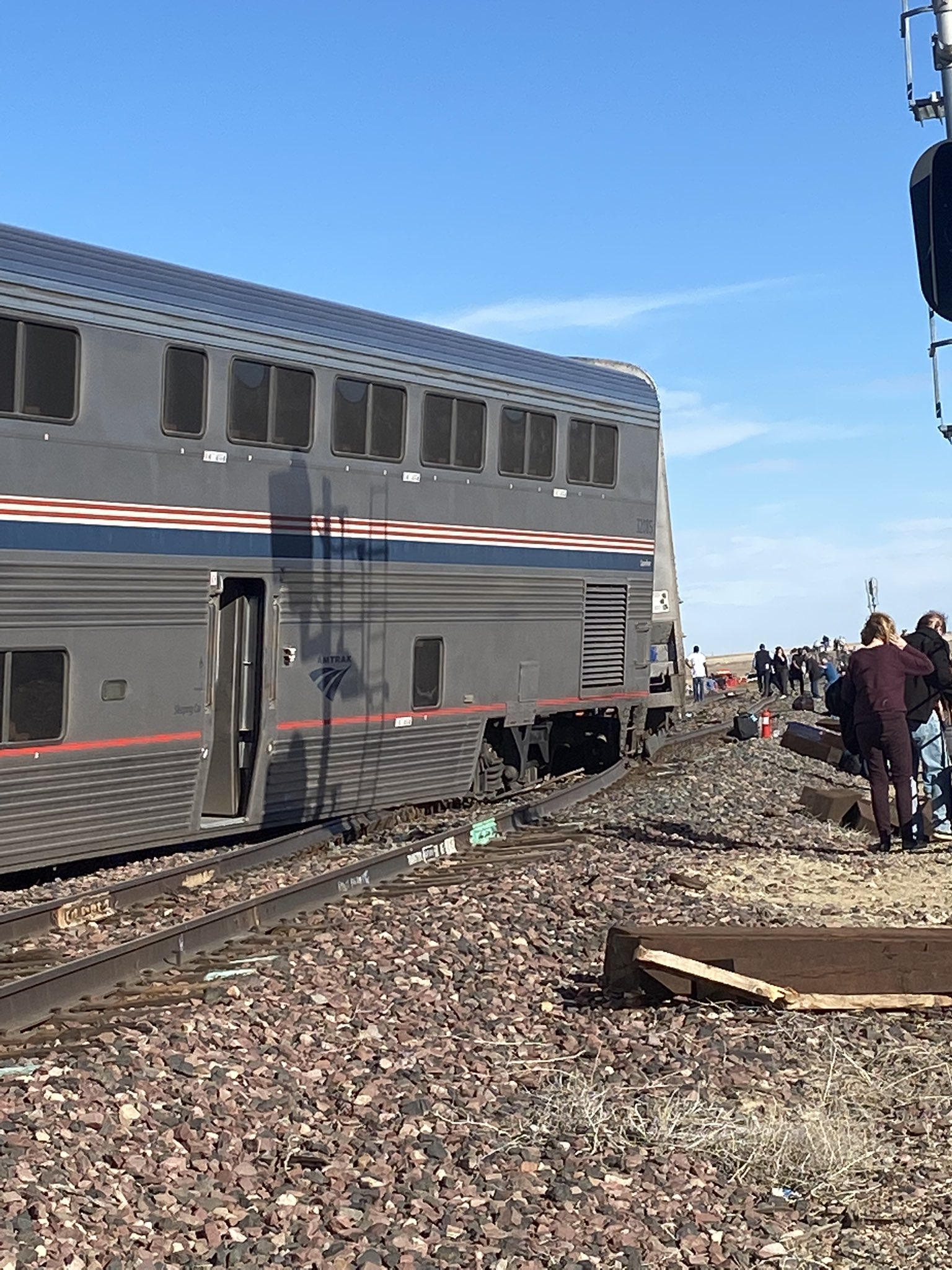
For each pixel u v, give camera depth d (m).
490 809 17.27
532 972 9.23
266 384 13.77
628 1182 5.77
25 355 11.61
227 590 13.90
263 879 12.47
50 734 12.02
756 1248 5.21
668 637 23.53
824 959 8.24
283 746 14.19
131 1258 4.99
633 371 21.59
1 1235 4.91
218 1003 8.26
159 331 12.70
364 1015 8.20
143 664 12.74
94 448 12.17
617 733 20.53
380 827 16.05
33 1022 7.81
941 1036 7.61
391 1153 6.07
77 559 12.05
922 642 13.89
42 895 12.05
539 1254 5.10
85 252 12.27
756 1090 6.84
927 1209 5.53
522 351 17.38
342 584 14.67
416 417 15.52
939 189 8.20
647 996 8.30
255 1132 6.31
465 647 16.48
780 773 20.83
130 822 13.04
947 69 9.41
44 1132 5.91
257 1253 5.09
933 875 12.37
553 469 17.72
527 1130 6.39
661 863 12.75
